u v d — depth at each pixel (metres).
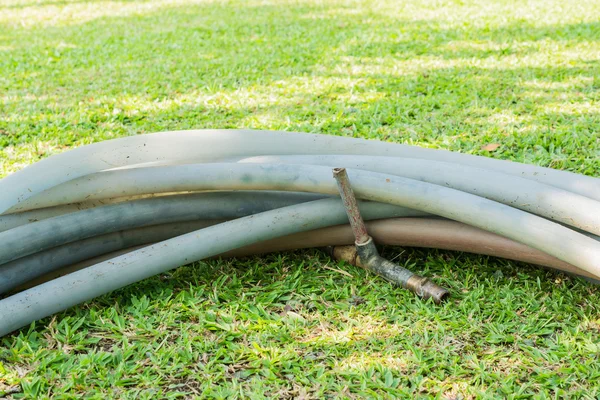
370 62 6.70
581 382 2.48
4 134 5.09
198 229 3.25
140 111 5.50
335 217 3.09
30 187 2.93
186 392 2.51
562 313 2.85
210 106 5.56
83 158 3.04
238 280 3.17
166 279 3.23
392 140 4.65
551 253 2.69
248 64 6.82
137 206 3.08
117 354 2.69
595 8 8.79
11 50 8.16
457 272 3.20
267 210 3.21
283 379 2.55
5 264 2.96
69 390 2.53
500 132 4.67
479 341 2.71
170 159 3.23
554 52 6.75
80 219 2.99
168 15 10.15
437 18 8.72
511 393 2.42
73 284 2.83
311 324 2.87
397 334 2.77
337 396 2.45
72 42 8.49
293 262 3.31
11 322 2.74
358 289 3.10
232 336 2.80
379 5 9.91
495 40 7.36
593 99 5.30
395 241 3.17
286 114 5.27
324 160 3.22
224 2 11.03
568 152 4.31
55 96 6.07
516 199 2.88
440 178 3.03
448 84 5.80
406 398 2.42
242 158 3.29
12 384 2.56
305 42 7.73
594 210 2.72
